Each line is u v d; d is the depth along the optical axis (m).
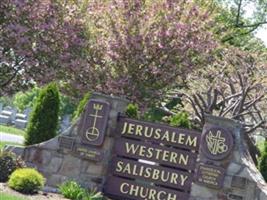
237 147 10.91
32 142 14.27
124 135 11.79
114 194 11.59
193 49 18.36
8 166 10.84
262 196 10.52
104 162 11.73
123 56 18.27
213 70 20.81
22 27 17.20
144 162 11.58
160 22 18.20
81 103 15.45
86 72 18.70
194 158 11.24
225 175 10.84
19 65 18.61
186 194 11.16
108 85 18.41
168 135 11.49
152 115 24.78
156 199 11.33
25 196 9.64
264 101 21.31
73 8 18.39
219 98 23.47
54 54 18.30
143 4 18.42
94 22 18.92
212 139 11.02
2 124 45.94
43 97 14.52
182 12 18.44
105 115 11.84
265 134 22.38
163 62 18.36
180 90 21.56
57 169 11.91
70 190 10.52
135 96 18.36
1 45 17.56
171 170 11.36
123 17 18.31
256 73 19.97
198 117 21.31
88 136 11.84
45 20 17.84
